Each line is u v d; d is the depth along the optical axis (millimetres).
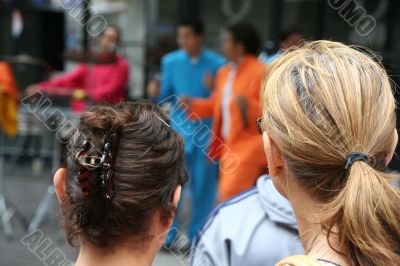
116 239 1642
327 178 1505
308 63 1551
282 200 2342
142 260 1678
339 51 1583
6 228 6660
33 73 9586
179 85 6242
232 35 5234
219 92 5480
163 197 1669
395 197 1451
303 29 8109
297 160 1506
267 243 2328
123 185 1608
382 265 1441
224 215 2459
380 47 7789
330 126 1479
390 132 1519
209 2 8766
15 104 6477
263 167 4863
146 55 9172
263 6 8438
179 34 6223
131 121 1676
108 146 1622
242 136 4941
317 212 1516
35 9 10492
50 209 7195
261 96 1640
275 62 1644
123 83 7383
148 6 9211
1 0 10258
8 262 5816
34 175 9352
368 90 1508
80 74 7465
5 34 10297
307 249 1576
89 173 1604
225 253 2377
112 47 7402
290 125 1502
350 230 1443
